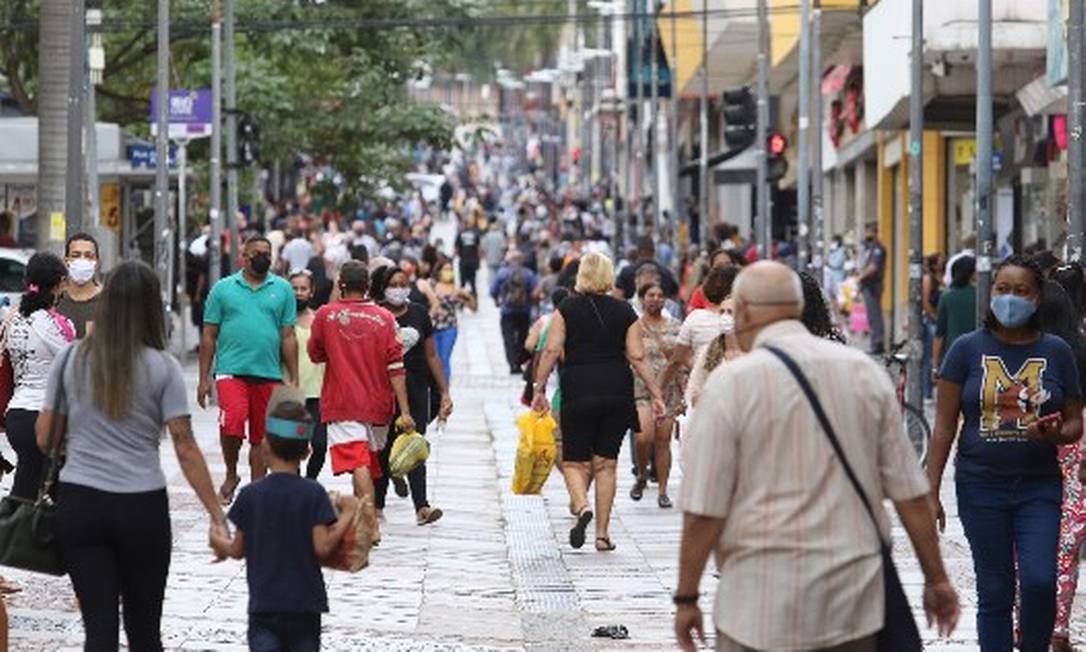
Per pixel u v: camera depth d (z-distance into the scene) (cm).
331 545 2045
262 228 10362
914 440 4719
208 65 9669
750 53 11506
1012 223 8219
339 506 2072
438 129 10431
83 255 2964
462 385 7662
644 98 15825
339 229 11631
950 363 2320
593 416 3531
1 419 2819
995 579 2306
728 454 1644
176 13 8938
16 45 8862
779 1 10462
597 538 3556
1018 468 2294
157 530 2091
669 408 4078
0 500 2225
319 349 3528
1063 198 6556
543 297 8031
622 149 18450
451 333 6519
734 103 7862
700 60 11894
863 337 9575
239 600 2969
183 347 7675
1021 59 6619
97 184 7194
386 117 10269
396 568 3356
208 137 8862
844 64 10725
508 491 4459
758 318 1694
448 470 4884
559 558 3500
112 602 2078
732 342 3119
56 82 6084
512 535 3766
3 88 9638
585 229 15338
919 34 5491
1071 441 2305
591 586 3228
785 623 1625
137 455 2081
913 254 5388
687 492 1652
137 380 2067
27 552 2134
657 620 2928
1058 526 2294
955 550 3481
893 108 7300
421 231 13600
